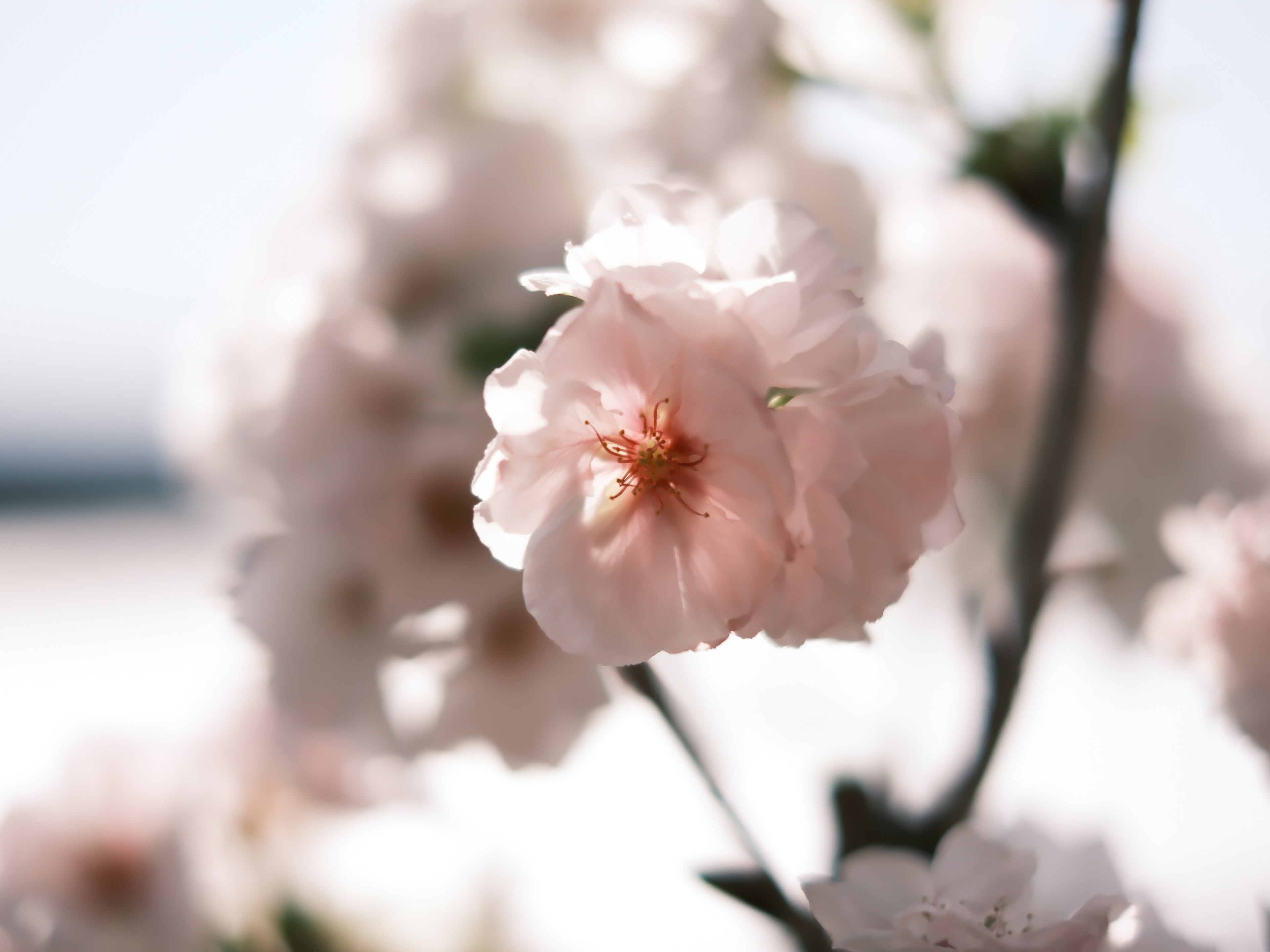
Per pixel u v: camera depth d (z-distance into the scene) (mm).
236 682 619
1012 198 569
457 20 648
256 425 605
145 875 587
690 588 456
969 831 493
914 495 457
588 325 448
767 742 666
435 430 572
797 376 452
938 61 590
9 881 586
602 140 638
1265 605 524
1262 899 500
